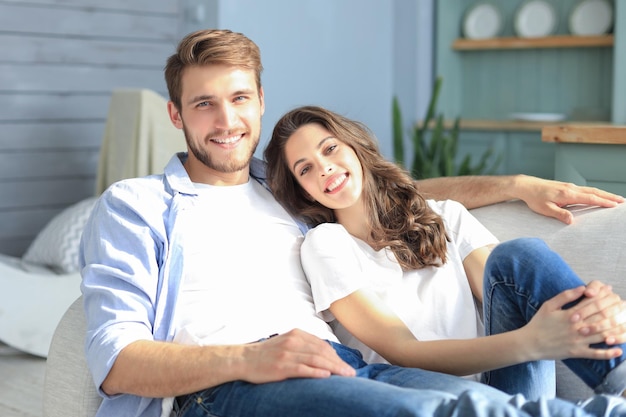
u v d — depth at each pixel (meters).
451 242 2.06
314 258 1.94
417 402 1.47
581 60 5.89
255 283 1.91
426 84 6.21
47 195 4.80
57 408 1.82
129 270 1.80
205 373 1.63
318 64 5.58
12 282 3.64
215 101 1.96
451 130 6.06
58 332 1.89
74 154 4.88
